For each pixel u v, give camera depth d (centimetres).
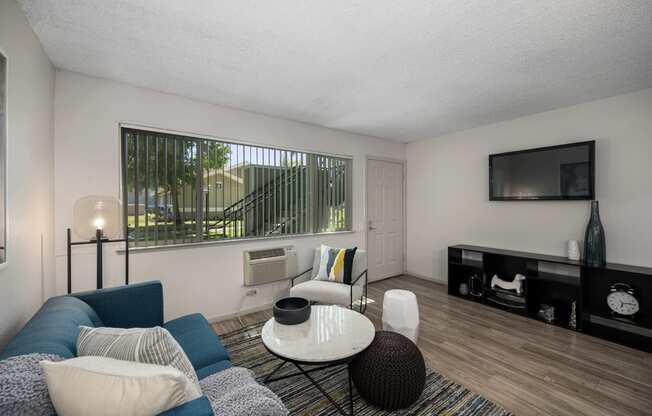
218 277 292
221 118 297
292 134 350
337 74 232
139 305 179
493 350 231
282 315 184
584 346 237
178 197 273
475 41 185
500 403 169
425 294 374
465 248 362
